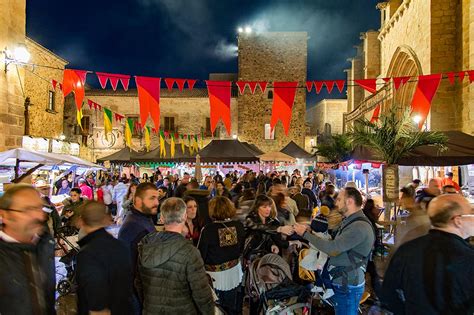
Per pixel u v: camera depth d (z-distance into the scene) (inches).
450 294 100.6
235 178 725.3
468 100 517.7
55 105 1006.4
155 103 317.4
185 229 191.3
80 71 317.1
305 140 1419.8
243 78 1370.6
